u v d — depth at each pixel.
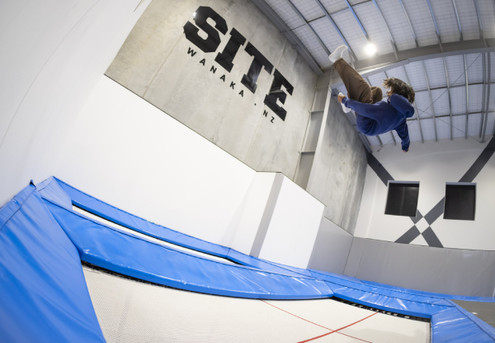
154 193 4.43
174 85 5.13
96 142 3.92
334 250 9.41
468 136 9.71
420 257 9.10
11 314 0.52
